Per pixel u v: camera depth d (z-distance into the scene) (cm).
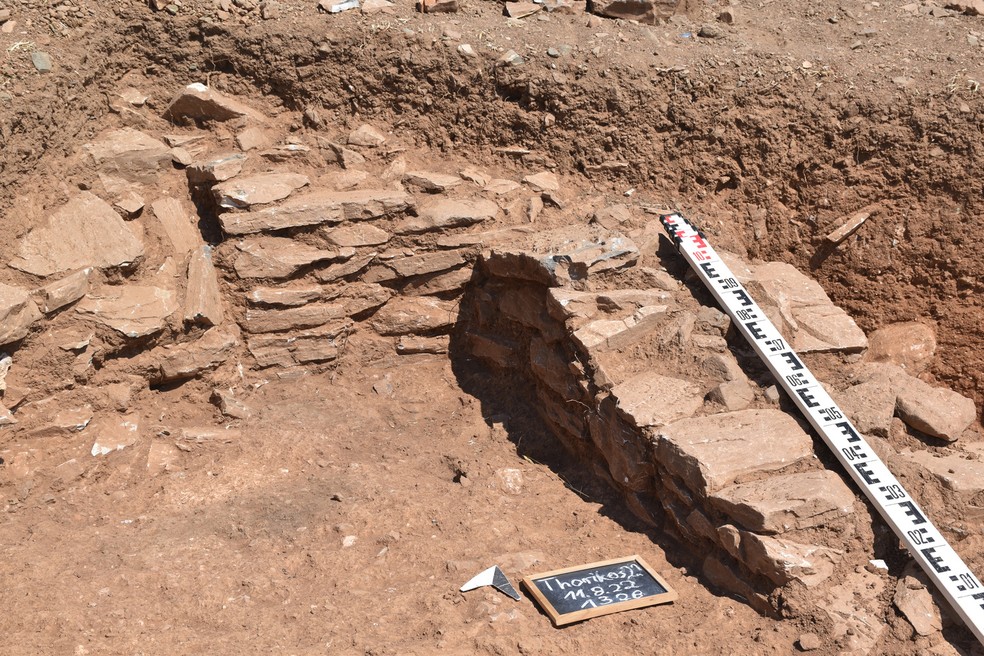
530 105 762
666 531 567
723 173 748
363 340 729
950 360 707
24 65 651
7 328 578
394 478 621
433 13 802
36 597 496
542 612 501
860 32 816
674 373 602
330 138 763
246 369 698
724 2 872
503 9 823
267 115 770
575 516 590
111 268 646
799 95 738
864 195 725
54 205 652
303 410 689
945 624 480
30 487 588
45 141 652
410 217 724
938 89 722
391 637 476
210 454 637
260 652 462
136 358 647
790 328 630
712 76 749
